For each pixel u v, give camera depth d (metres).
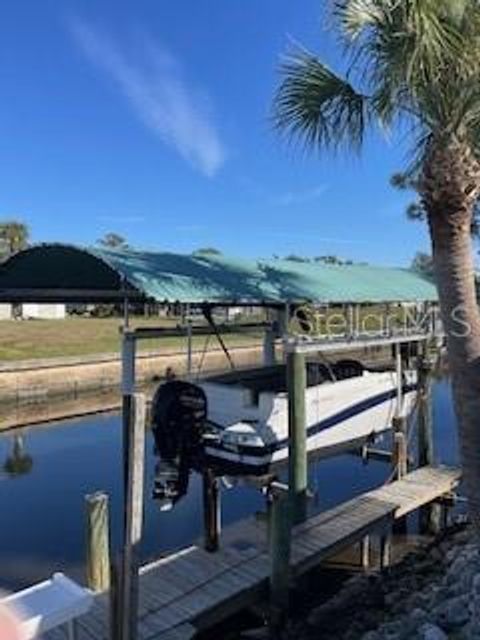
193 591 10.06
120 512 16.88
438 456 21.08
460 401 9.56
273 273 15.00
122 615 8.51
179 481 13.26
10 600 6.93
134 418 8.68
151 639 8.97
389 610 10.67
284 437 13.61
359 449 16.23
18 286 12.81
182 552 11.51
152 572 10.57
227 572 10.62
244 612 10.59
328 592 11.91
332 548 11.55
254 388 14.28
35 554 14.33
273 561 10.41
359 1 9.23
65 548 14.69
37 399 34.47
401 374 17.08
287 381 12.89
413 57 8.83
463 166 9.17
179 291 11.92
